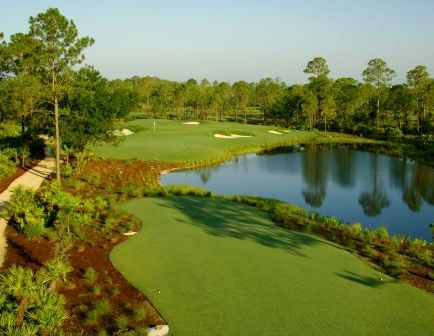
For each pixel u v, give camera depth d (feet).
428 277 58.65
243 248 64.54
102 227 74.43
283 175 158.10
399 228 94.89
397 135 274.36
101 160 156.25
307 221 86.63
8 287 36.40
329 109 328.70
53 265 48.83
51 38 97.09
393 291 52.08
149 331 41.60
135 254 61.93
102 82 141.28
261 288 50.85
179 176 151.43
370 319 44.60
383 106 326.24
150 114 417.69
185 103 409.90
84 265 57.67
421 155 203.41
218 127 286.66
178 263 58.34
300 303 47.34
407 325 43.78
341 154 214.48
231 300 47.75
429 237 88.12
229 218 83.97
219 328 42.11
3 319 32.27
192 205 93.86
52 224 73.97
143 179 131.44
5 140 143.84
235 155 209.56
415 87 296.92
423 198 123.34
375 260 64.80
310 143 264.52
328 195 127.44
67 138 126.41
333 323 43.39
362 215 106.01
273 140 258.98
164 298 48.44
